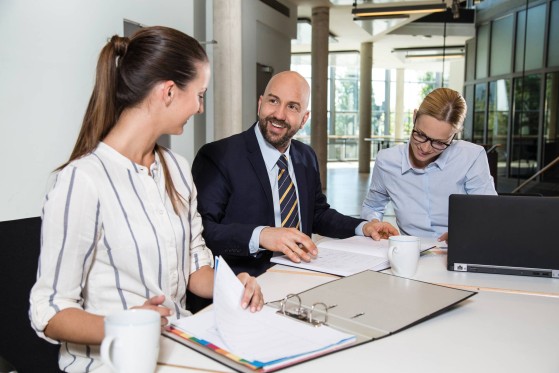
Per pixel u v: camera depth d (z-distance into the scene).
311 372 0.82
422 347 0.93
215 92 5.34
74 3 2.96
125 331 0.73
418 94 16.33
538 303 1.22
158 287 1.19
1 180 2.66
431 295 1.19
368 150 13.68
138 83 1.14
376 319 1.04
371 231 1.88
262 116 1.89
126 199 1.14
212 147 1.94
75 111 3.00
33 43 2.75
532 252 1.45
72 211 1.05
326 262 1.53
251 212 1.89
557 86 6.65
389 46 13.39
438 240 1.96
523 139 7.24
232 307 1.01
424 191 2.24
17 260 1.19
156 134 1.21
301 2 9.20
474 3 8.32
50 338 1.00
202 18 5.20
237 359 0.83
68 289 1.04
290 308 1.09
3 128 2.65
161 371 0.82
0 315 1.14
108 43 1.17
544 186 6.59
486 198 1.47
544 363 0.88
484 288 1.33
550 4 6.64
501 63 7.68
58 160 2.92
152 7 3.62
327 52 9.75
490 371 0.84
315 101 9.98
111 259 1.14
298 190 2.00
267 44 7.79
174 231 1.23
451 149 2.21
